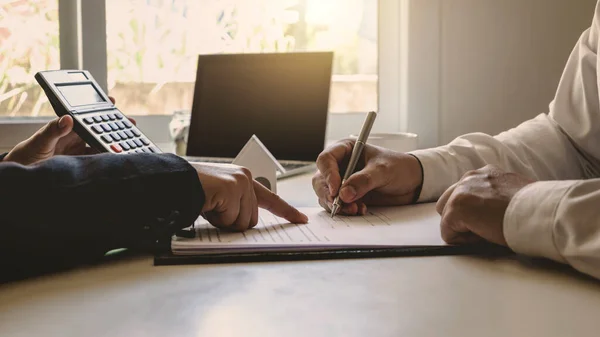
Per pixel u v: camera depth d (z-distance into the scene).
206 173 0.70
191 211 0.63
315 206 0.96
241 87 1.47
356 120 1.74
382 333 0.42
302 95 1.41
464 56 1.63
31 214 0.53
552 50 1.63
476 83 1.64
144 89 1.68
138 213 0.59
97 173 0.58
